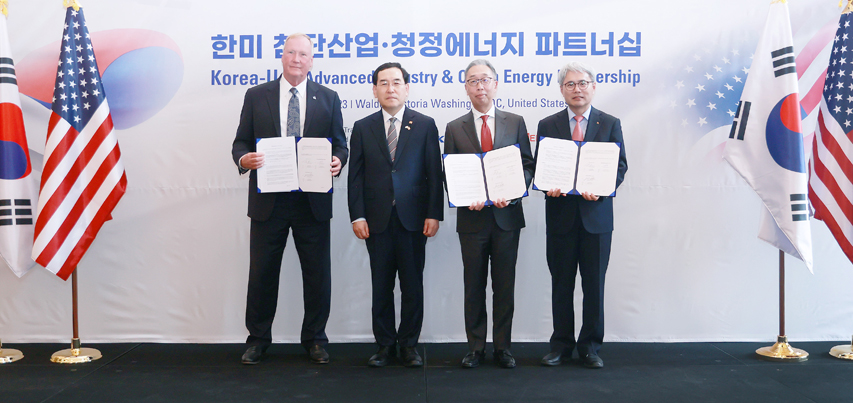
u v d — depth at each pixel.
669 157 3.29
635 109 3.28
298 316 3.36
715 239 3.30
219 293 3.34
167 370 2.81
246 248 3.33
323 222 2.91
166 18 3.28
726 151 3.04
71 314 3.34
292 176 2.74
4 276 3.32
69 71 2.93
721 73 3.26
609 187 2.69
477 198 2.73
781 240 3.04
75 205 2.91
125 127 3.30
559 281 2.85
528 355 3.06
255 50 3.28
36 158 3.28
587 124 2.80
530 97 3.29
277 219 2.85
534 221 3.33
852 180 2.95
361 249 3.35
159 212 3.32
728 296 3.31
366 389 2.51
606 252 2.78
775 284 3.30
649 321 3.33
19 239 2.93
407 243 2.80
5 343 3.32
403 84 2.81
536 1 3.27
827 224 3.00
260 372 2.77
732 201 3.29
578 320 3.34
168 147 3.31
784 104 2.92
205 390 2.50
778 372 2.76
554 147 2.73
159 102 3.29
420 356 2.98
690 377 2.68
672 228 3.30
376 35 3.30
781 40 2.95
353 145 2.86
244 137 2.90
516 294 3.35
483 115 2.80
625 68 3.27
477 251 2.78
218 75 3.29
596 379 2.64
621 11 3.26
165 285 3.34
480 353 2.84
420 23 3.29
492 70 2.76
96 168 2.94
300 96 2.87
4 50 2.95
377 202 2.79
